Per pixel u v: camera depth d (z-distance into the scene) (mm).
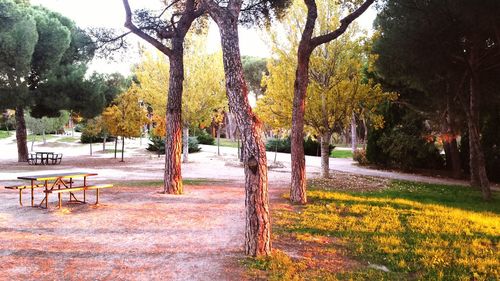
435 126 26406
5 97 22859
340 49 17906
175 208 10391
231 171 23297
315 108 18359
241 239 7387
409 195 14891
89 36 14367
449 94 21031
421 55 15867
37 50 24516
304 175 11828
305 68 11664
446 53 15547
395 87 25203
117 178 18250
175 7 17281
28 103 24359
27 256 6078
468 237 8180
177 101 12945
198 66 27625
